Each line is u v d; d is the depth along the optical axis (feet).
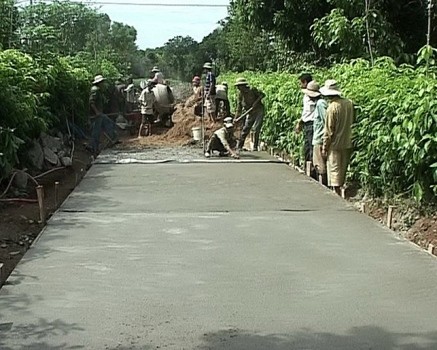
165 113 68.80
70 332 15.85
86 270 20.71
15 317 16.81
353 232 25.62
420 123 24.61
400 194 28.76
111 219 27.76
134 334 15.71
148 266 21.12
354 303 17.76
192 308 17.40
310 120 39.17
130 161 46.83
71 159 45.16
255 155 50.11
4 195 32.42
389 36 51.39
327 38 52.37
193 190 34.76
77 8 107.45
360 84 34.58
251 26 63.72
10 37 50.19
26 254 22.53
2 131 30.73
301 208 30.09
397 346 15.03
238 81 51.88
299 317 16.78
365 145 31.55
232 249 23.12
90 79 65.05
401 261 21.70
